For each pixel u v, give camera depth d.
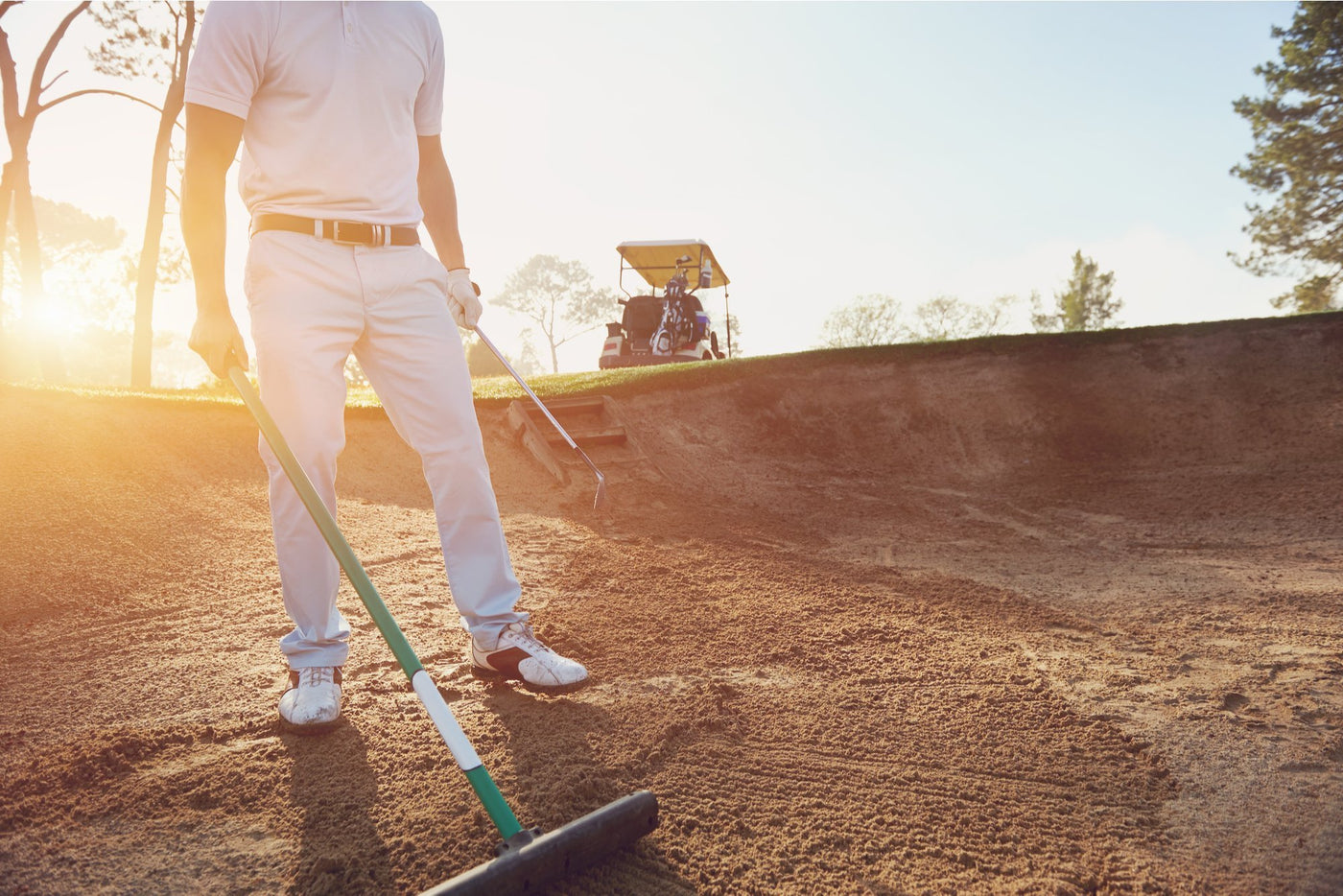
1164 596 4.00
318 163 2.44
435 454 2.70
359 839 1.87
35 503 4.43
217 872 1.77
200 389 8.80
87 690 2.76
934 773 2.20
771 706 2.62
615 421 7.79
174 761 2.27
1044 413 8.76
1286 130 30.83
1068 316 51.19
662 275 19.11
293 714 2.40
